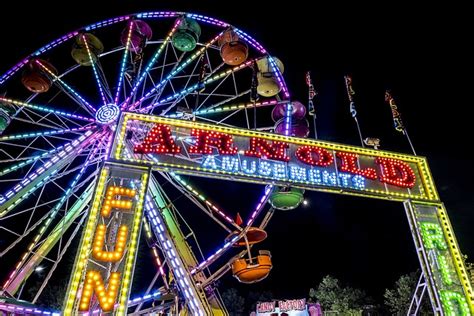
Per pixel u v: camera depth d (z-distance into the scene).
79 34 18.27
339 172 12.37
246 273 13.88
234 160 11.51
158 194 15.07
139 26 19.27
